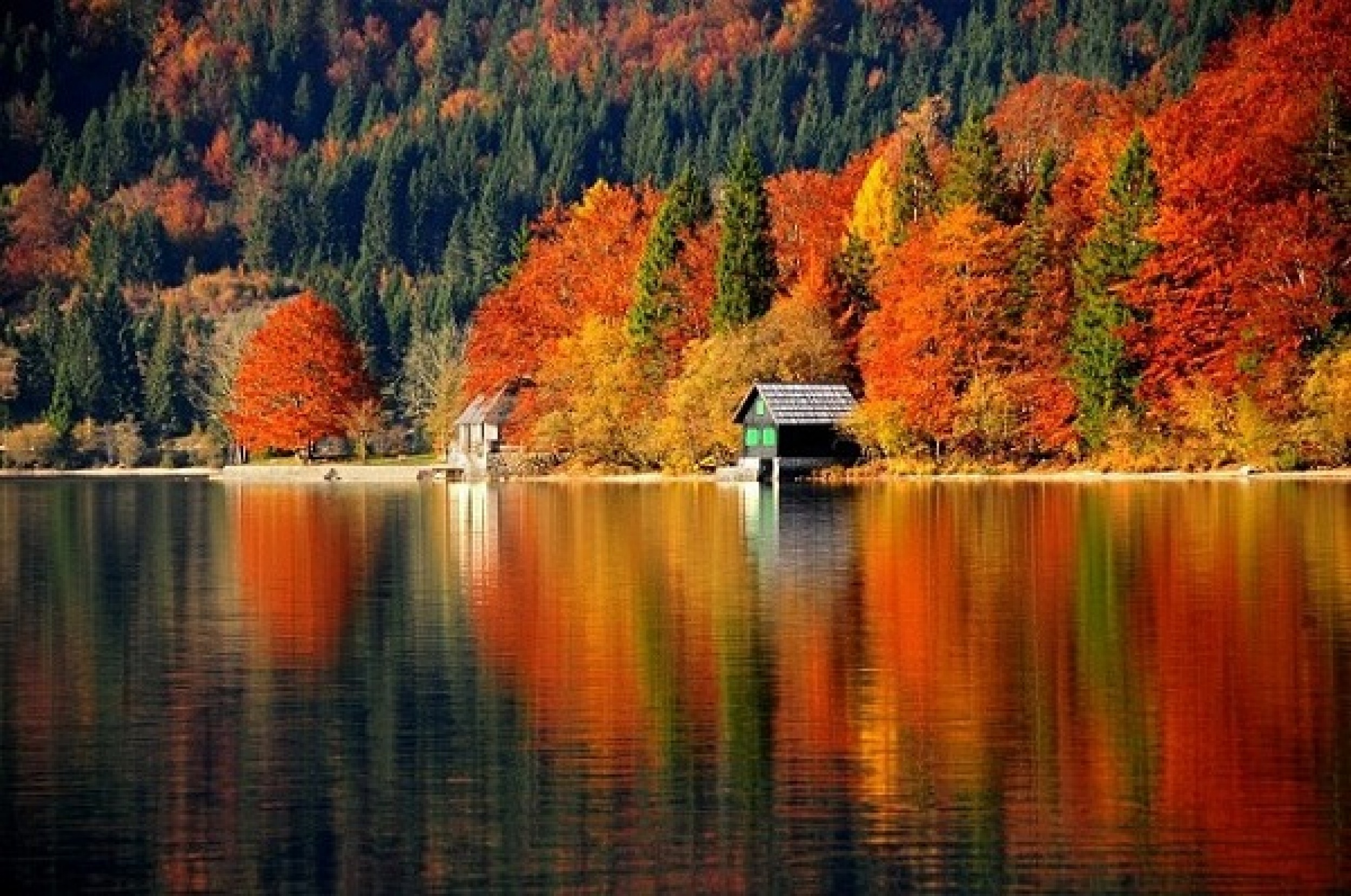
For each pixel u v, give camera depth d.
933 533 133.38
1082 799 57.19
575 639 85.12
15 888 50.69
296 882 50.97
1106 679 73.88
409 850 53.19
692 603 96.62
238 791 58.91
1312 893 49.44
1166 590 98.44
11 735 66.19
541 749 63.56
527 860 52.28
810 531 137.25
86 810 57.09
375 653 82.12
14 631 89.50
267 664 79.56
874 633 85.62
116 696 72.88
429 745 64.31
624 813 56.22
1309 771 59.94
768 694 71.88
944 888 49.97
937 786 58.69
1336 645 80.44
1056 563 111.44
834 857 52.31
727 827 54.84
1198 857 52.00
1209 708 68.38
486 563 118.75
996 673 75.38
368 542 137.38
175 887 50.72
